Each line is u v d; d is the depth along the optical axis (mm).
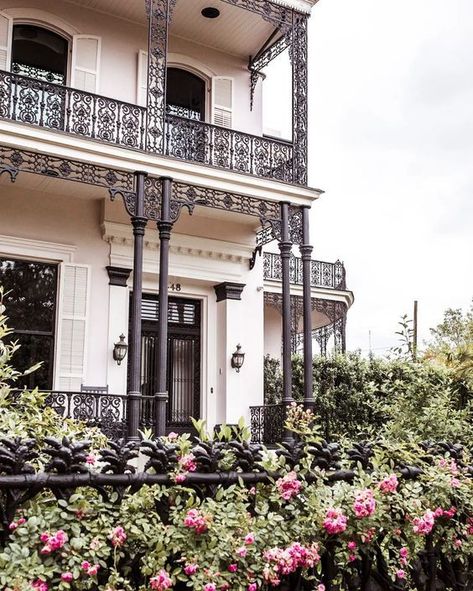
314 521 2455
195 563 2199
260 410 11547
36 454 2461
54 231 10750
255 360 12312
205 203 10352
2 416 3207
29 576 1938
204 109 12547
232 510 2330
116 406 9852
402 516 2701
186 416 11867
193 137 10555
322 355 14859
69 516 2115
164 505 2320
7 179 10203
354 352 14789
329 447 2654
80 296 10711
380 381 12875
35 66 10953
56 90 9523
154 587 2088
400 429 5504
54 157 9258
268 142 11219
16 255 10422
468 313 28125
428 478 2871
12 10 10664
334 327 18344
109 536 2115
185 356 12094
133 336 9102
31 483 2029
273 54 12602
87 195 10945
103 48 11438
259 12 11008
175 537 2225
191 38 12391
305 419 3314
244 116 12812
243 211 10680
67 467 2117
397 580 2582
